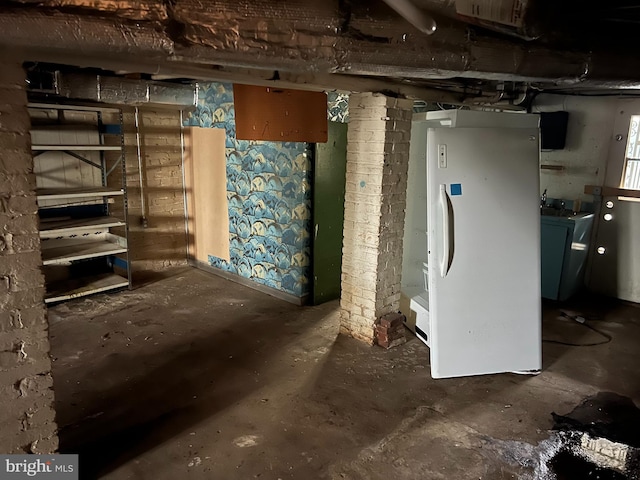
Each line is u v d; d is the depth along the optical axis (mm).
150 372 3045
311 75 2695
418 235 3812
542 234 4441
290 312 4113
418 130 3674
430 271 2908
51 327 3703
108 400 2725
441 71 1929
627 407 2727
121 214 4844
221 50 1541
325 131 3574
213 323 3844
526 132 2953
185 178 5336
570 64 2143
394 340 3430
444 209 2812
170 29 1457
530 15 1612
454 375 2963
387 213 3266
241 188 4668
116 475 2121
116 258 4816
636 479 2143
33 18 1324
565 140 4648
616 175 4406
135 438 2383
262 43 1577
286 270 4359
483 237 2908
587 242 4613
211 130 4867
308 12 1603
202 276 5109
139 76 4094
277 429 2473
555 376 3082
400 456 2279
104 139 4586
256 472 2160
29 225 1803
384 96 3031
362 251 3377
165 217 5270
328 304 4336
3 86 1653
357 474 2156
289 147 4109
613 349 3494
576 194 4676
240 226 4770
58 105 3854
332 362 3193
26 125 1739
